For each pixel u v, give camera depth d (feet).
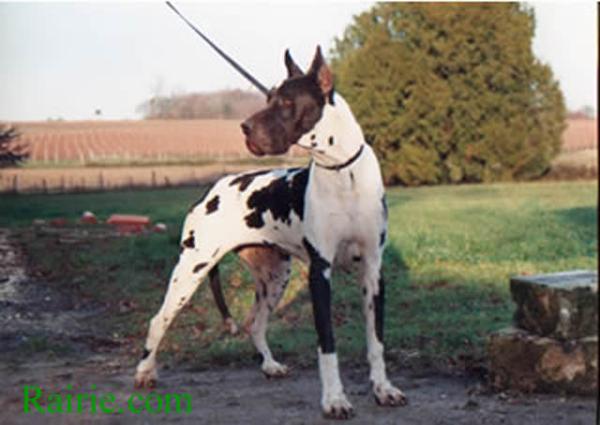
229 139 57.93
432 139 66.85
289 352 22.21
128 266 38.37
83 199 54.90
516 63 66.95
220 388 18.94
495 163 67.62
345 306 28.55
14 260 40.40
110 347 24.90
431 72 66.59
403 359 20.70
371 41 66.74
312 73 15.79
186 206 53.42
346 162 16.08
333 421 15.76
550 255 38.27
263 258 19.84
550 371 16.98
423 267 35.99
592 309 16.94
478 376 19.04
